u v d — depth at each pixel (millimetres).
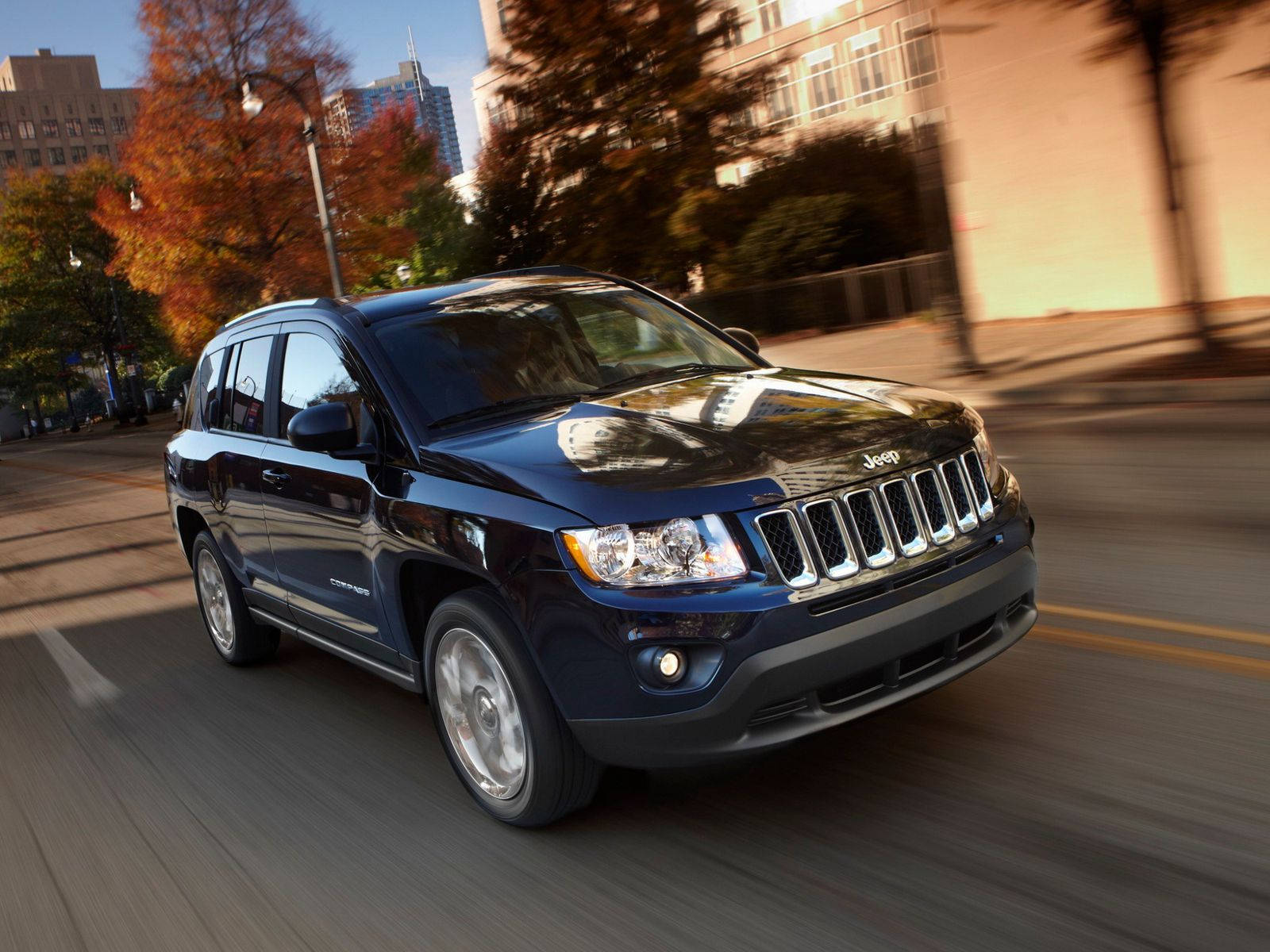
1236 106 15914
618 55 23250
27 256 69125
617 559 3191
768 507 3205
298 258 33000
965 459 3656
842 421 3582
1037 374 13758
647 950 2904
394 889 3426
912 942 2770
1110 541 6438
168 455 6383
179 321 34344
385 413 4145
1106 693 4168
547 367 4359
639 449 3488
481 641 3570
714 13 23234
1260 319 14531
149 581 9422
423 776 4281
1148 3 11539
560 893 3252
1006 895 2928
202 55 32156
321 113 33000
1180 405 11062
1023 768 3641
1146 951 2619
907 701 3348
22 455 43812
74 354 72062
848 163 29812
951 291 14922
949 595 3389
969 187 20016
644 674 3176
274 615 5379
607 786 3902
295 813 4098
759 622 3117
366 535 4094
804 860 3248
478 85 40719
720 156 24000
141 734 5262
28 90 151875
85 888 3732
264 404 5137
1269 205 15883
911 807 3473
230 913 3414
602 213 24062
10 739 5516
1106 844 3117
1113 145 17547
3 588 10344
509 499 3445
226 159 33125
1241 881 2865
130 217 33875
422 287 4941
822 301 26938
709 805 3660
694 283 30031
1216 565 5699
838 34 37312
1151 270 17484
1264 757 3529
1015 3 13039
